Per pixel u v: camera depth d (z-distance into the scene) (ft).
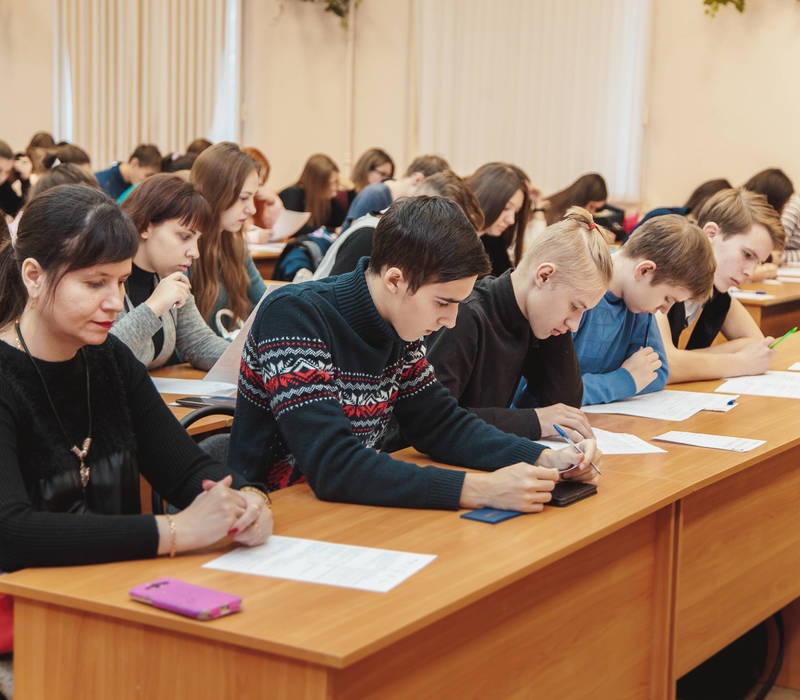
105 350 5.46
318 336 5.72
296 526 5.20
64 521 4.64
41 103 23.54
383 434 6.51
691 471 6.42
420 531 5.14
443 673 4.67
